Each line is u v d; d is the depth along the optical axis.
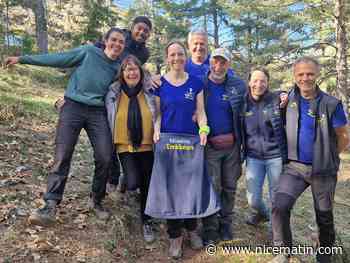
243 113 4.79
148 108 4.40
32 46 17.95
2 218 4.34
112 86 4.45
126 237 4.57
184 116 4.32
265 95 4.68
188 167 4.32
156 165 4.31
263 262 4.41
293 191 4.17
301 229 6.09
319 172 4.07
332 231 4.35
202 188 4.32
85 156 6.88
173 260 4.37
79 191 5.29
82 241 4.27
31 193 4.99
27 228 4.25
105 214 4.69
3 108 8.20
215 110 4.58
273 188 4.80
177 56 4.25
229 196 4.78
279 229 4.20
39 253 3.96
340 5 12.34
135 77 4.39
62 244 4.16
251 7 14.80
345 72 12.62
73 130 4.32
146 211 4.24
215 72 4.52
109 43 4.38
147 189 4.56
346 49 13.19
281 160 4.59
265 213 5.39
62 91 13.95
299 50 14.00
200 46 4.85
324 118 4.03
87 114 4.36
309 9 13.15
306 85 4.04
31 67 15.84
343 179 9.98
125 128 4.41
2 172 5.37
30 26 24.89
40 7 18.64
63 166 4.30
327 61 14.08
